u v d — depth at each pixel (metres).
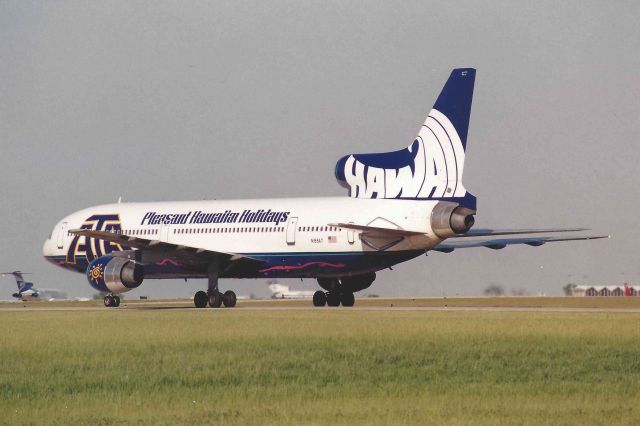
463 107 196.62
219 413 73.38
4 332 136.38
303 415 72.06
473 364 95.00
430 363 95.75
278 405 75.94
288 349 106.50
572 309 195.62
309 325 137.88
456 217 194.75
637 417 69.88
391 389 82.25
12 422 71.75
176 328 137.50
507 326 131.25
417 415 71.44
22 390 84.31
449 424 68.31
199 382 86.81
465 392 80.62
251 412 73.56
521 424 67.88
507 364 94.88
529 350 103.62
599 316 154.62
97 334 129.62
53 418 72.94
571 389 81.31
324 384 85.31
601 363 95.25
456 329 127.12
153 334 127.50
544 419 69.44
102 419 72.25
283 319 153.88
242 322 147.75
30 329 142.00
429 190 199.00
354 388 83.00
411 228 198.38
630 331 122.38
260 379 87.81
